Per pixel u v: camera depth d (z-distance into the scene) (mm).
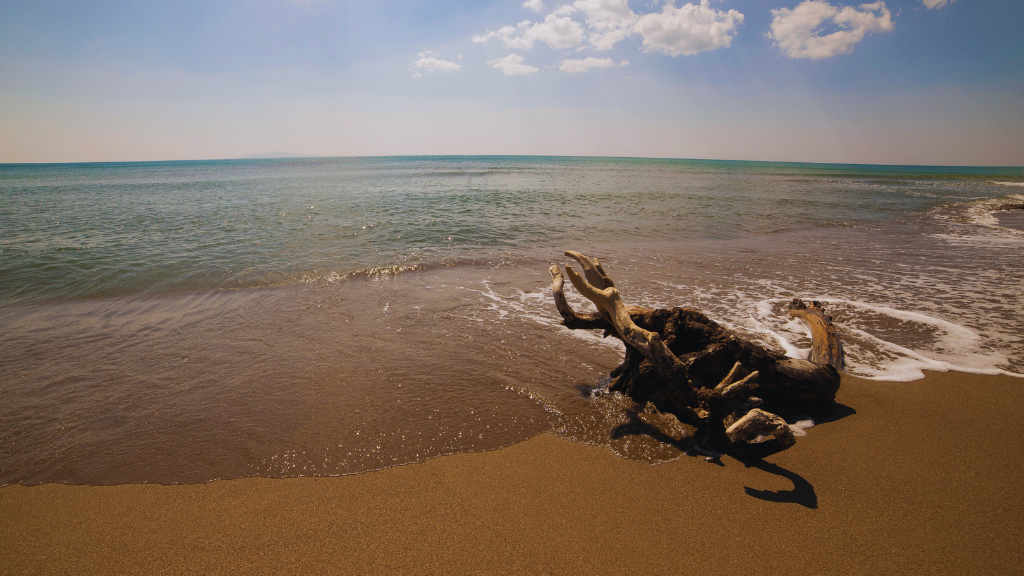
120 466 3289
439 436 3635
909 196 26547
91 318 6398
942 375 4574
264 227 13555
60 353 5215
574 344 5504
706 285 7918
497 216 16031
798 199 23375
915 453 3387
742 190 28828
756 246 11547
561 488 3039
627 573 2348
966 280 8227
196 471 3223
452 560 2438
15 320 6309
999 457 3320
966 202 22844
